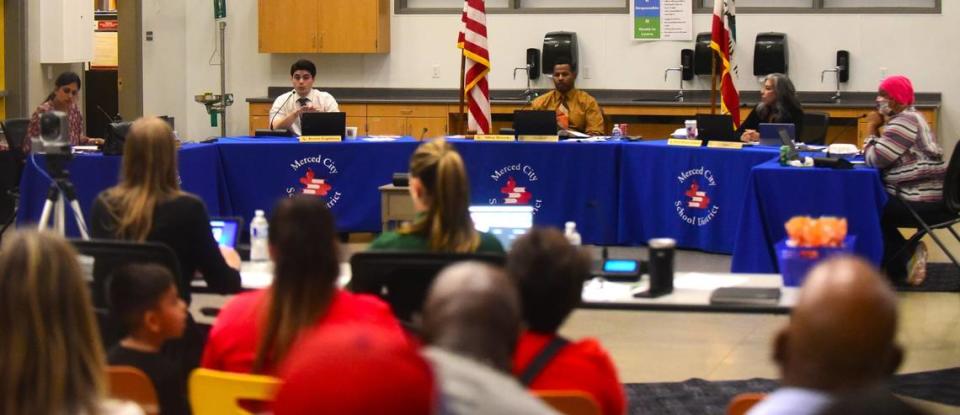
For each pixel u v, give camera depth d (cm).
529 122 766
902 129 631
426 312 175
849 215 596
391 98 1126
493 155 765
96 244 323
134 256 322
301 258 265
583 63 1098
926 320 573
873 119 662
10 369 187
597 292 365
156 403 262
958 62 1033
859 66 1048
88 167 668
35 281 190
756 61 1047
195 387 253
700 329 566
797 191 603
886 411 128
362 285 316
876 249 595
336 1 1110
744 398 248
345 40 1111
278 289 267
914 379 472
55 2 993
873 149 635
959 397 448
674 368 496
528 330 248
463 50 811
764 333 557
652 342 541
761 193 609
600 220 760
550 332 249
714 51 789
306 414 107
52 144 461
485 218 438
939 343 531
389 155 774
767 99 779
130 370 258
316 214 268
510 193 766
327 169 772
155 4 1156
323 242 267
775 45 1037
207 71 1177
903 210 637
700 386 465
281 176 770
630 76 1089
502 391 139
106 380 197
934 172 636
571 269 245
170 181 354
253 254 429
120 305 295
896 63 1043
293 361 114
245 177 767
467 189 330
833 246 391
